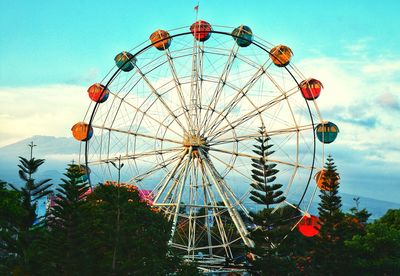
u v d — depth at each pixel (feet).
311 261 305.12
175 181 291.58
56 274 218.59
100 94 288.51
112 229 217.97
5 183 271.49
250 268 279.49
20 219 245.86
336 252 296.71
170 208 305.94
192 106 294.25
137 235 236.22
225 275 321.73
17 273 223.71
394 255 319.27
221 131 294.46
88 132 290.56
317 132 286.05
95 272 213.05
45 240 224.94
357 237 321.73
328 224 300.40
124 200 253.65
